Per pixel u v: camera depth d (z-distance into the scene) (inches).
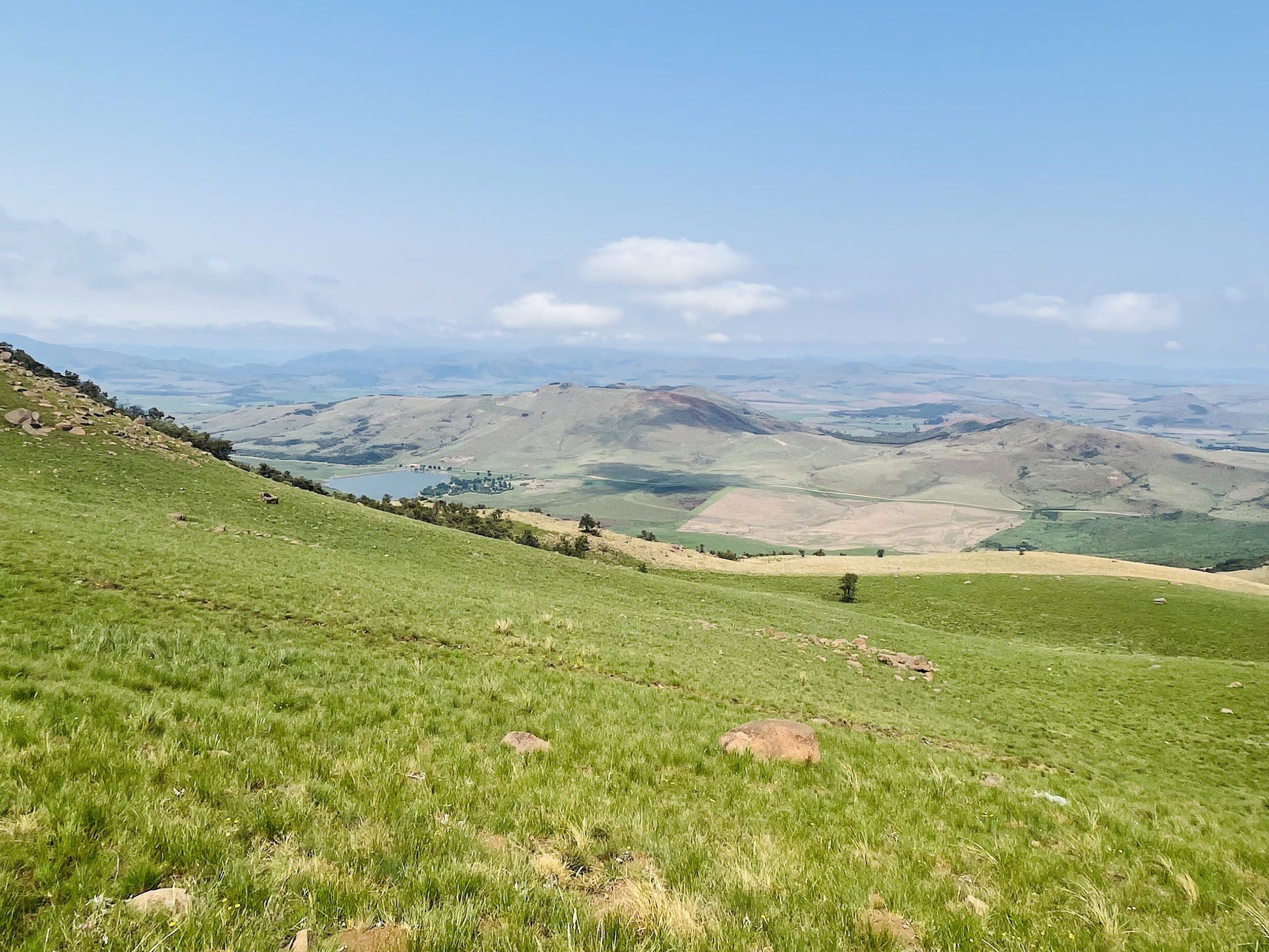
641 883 273.1
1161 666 2116.1
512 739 494.0
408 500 5388.8
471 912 230.5
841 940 248.5
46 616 727.1
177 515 2076.8
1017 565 5433.1
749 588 4719.5
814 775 506.9
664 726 623.8
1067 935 273.0
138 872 227.1
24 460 2493.8
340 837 281.4
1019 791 548.4
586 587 2723.9
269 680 582.2
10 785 269.6
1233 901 335.0
